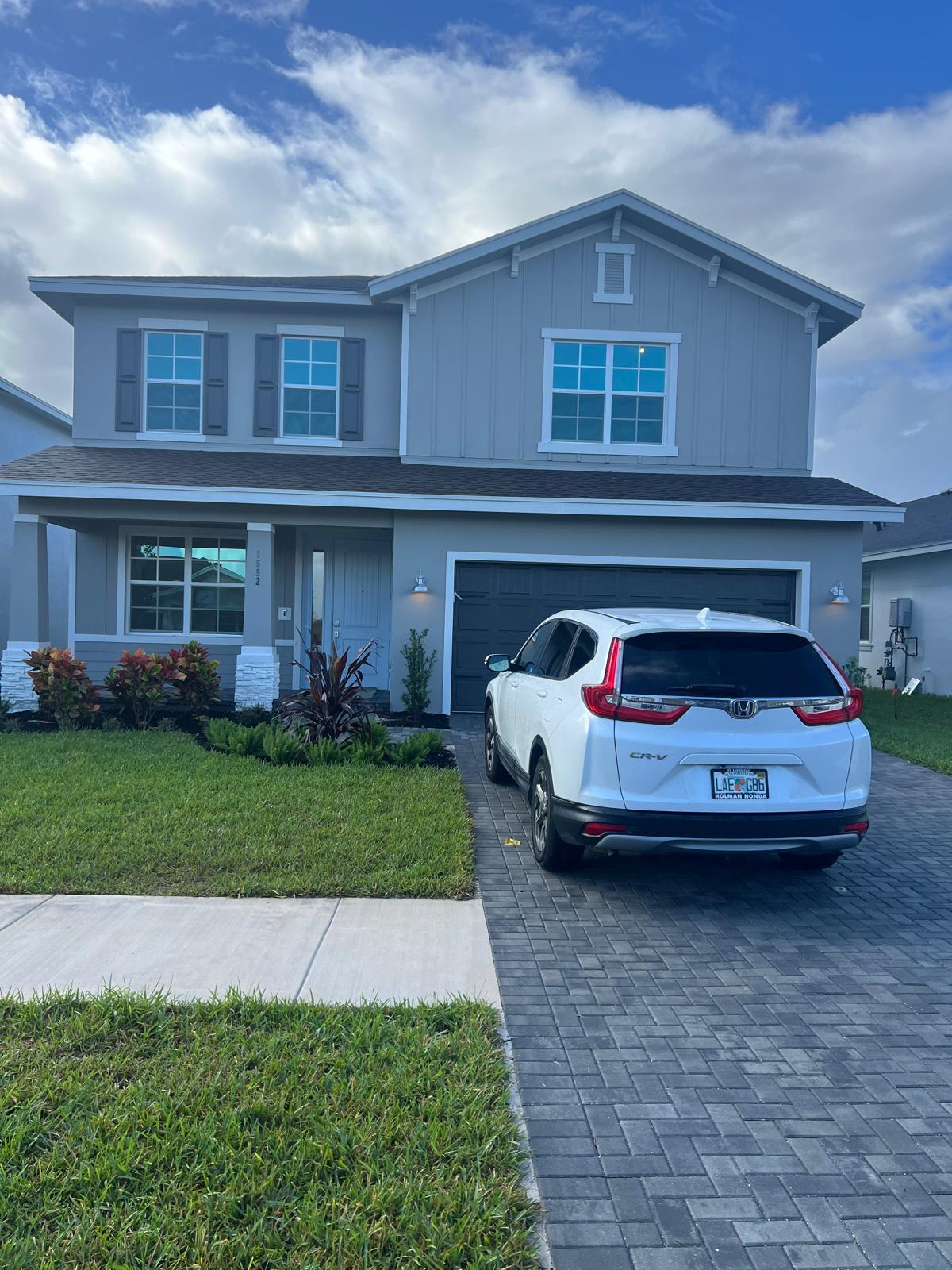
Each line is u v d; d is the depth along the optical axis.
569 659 5.69
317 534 13.90
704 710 4.71
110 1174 2.42
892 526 21.50
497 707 7.84
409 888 4.96
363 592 14.00
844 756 4.81
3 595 16.06
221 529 13.84
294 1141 2.63
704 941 4.49
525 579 12.19
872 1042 3.44
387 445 13.80
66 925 4.33
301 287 14.30
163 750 8.74
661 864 5.83
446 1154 2.58
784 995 3.87
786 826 4.70
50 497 11.37
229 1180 2.42
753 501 11.71
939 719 13.61
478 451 13.23
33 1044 3.15
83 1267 2.10
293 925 4.43
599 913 4.87
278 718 9.32
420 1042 3.21
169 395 13.66
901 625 18.83
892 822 7.17
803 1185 2.54
